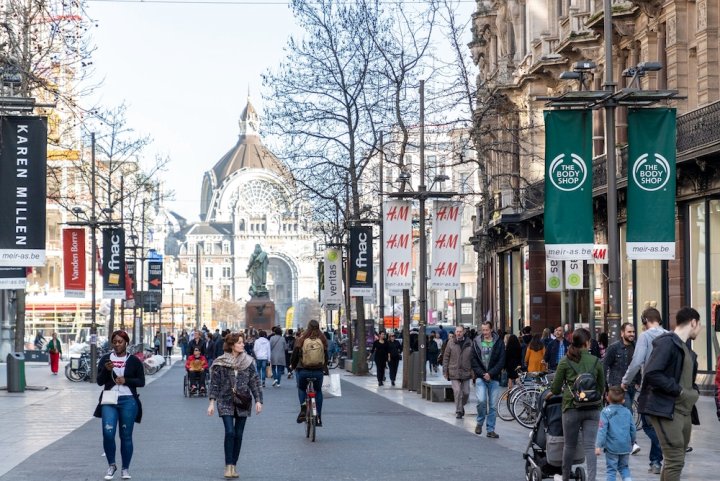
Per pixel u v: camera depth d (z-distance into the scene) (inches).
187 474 1462.8
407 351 3649.1
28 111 2657.5
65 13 3154.5
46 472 1486.2
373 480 1385.3
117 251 4340.6
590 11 3754.9
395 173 6648.6
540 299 4345.5
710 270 2837.1
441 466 1524.4
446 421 2299.5
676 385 1085.1
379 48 3914.9
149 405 2925.7
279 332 3998.5
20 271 2591.0
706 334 2859.3
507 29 4936.0
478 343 1985.7
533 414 2145.7
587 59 3769.7
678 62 3051.2
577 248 1951.3
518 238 4549.7
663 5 3132.4
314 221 5880.9
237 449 1437.0
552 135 1957.4
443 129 3801.7
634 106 1937.7
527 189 4065.0
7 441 1929.1
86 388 3673.7
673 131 1907.0
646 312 1389.0
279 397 3287.4
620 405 1213.7
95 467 1545.3
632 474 1462.8
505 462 1568.7
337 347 6279.5
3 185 2466.8
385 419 2363.4
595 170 3499.0
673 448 1099.3
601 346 2559.1
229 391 1427.2
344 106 4507.9
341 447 1788.9
